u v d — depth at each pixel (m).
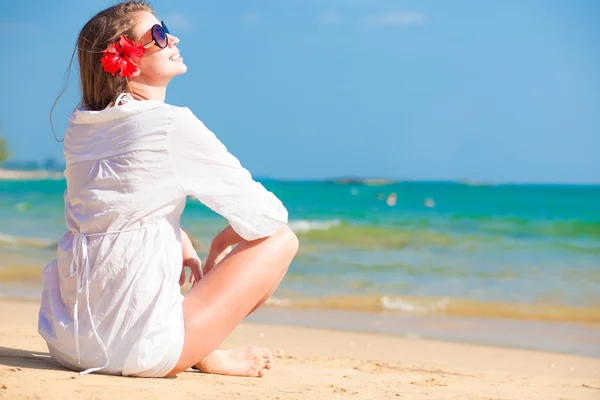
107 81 2.62
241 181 2.62
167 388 2.46
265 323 6.92
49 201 28.12
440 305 8.26
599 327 7.18
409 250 14.20
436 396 3.08
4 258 11.73
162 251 2.54
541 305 8.42
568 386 3.89
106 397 2.27
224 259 2.70
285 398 2.61
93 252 2.51
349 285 9.87
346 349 5.50
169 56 2.71
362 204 30.88
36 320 5.89
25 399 2.21
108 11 2.69
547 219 20.17
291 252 2.75
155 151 2.49
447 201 32.75
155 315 2.49
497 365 5.09
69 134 2.62
